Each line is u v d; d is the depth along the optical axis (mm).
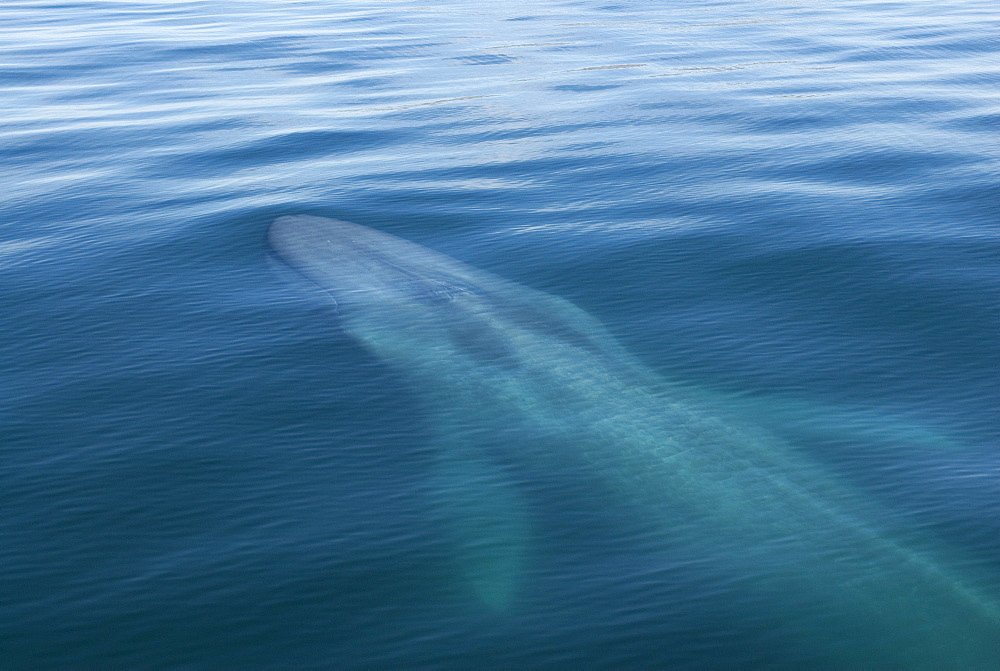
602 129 38250
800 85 46156
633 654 11523
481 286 21875
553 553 13312
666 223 26531
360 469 15250
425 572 12914
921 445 15703
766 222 26406
